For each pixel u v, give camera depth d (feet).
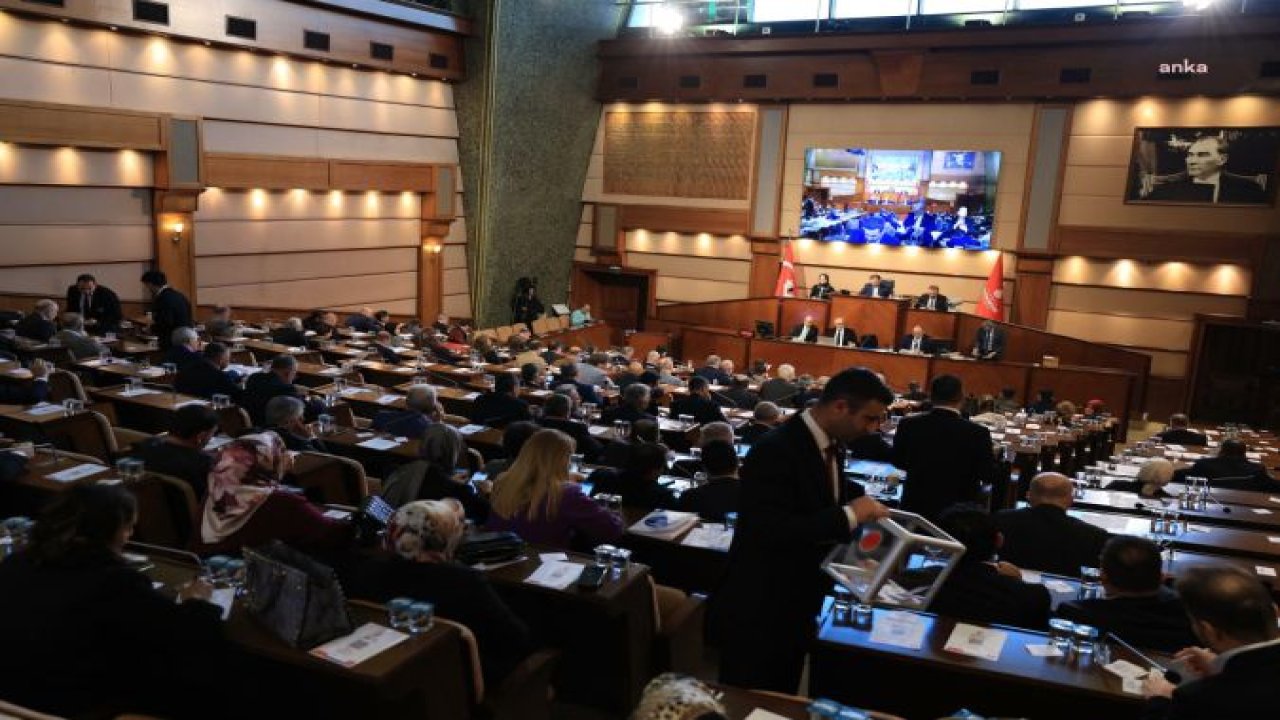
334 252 54.44
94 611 8.18
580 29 63.93
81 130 40.32
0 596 8.25
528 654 10.63
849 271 61.82
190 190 44.93
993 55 55.01
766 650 9.87
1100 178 54.34
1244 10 49.65
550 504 13.64
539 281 67.87
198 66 45.01
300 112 50.31
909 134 58.80
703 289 66.90
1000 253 57.26
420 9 54.60
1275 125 49.88
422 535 10.32
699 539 15.05
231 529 11.92
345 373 30.96
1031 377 50.01
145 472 15.42
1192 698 7.47
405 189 57.26
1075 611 10.82
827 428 9.52
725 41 61.62
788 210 62.59
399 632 9.23
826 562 9.68
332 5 49.62
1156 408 55.11
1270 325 50.26
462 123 60.03
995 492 28.30
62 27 39.58
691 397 29.55
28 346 29.89
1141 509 20.16
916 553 10.60
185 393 24.99
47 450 16.40
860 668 10.46
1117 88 52.47
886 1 58.59
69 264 41.52
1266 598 7.82
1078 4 54.29
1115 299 55.62
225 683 9.16
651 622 13.05
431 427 16.06
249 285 49.65
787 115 61.82
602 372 36.06
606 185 68.80
